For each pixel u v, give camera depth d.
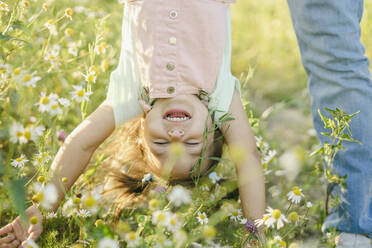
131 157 2.02
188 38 1.82
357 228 1.81
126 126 2.04
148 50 1.83
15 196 1.42
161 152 1.75
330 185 1.88
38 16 2.19
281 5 5.58
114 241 1.45
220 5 1.89
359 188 1.81
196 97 1.83
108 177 2.07
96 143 1.87
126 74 1.91
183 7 1.81
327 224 1.88
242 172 1.83
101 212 1.91
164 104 1.79
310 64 1.89
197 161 1.77
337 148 1.76
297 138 2.93
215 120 1.86
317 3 1.78
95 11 2.77
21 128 1.60
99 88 2.48
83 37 2.47
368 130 1.78
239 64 3.93
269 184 2.37
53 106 1.75
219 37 1.85
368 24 4.25
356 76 1.78
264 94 3.53
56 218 1.79
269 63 3.99
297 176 2.28
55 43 2.47
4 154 1.87
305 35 1.87
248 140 1.89
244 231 1.75
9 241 1.70
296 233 1.98
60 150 1.83
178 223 1.53
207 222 1.70
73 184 1.87
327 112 1.85
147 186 1.98
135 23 1.87
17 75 1.73
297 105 3.42
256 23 4.95
